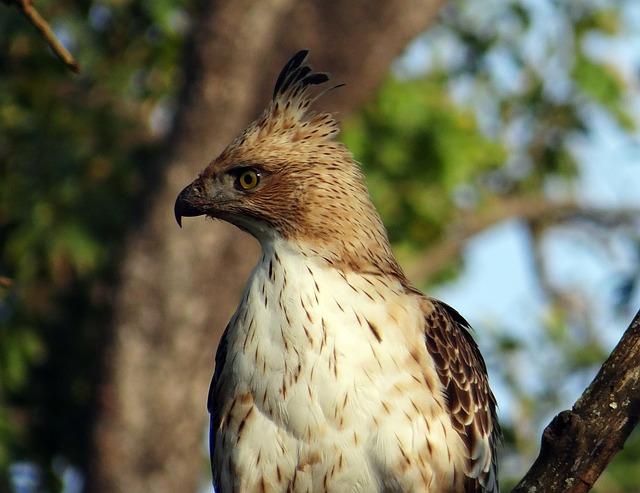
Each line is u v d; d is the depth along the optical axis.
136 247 14.20
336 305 7.61
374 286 7.74
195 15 15.23
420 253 18.05
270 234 7.96
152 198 14.14
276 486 7.63
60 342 16.31
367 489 7.50
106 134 15.98
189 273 14.14
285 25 14.11
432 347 7.81
